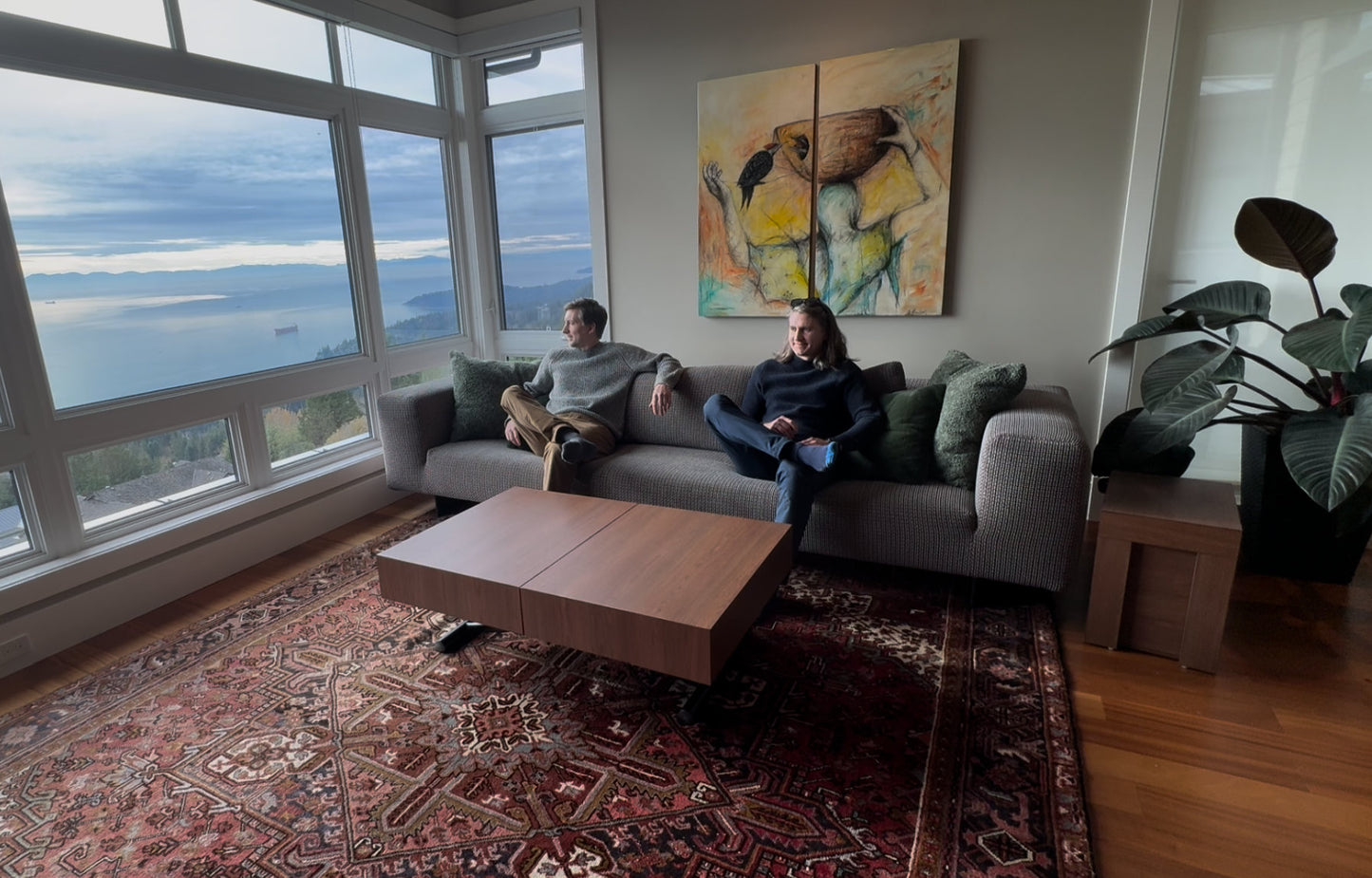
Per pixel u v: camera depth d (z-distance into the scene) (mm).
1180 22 2348
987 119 2582
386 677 1827
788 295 3014
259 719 1666
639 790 1415
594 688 1759
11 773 1515
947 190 2648
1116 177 2455
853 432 2205
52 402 2090
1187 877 1200
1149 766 1463
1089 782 1423
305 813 1373
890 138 2693
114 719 1686
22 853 1301
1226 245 2494
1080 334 2621
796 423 2322
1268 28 2289
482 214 3689
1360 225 2346
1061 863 1216
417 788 1433
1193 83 2398
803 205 2900
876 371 2533
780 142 2887
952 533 2041
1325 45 2256
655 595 1488
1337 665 1798
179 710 1713
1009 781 1409
